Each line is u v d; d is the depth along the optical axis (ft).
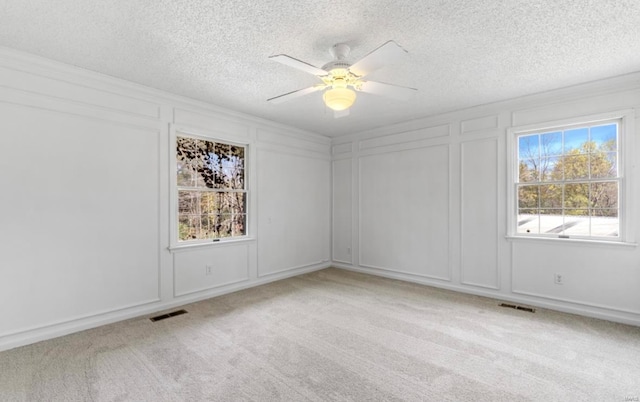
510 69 9.21
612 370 7.08
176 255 11.58
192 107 12.00
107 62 8.81
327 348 8.16
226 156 13.50
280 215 15.58
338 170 17.95
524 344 8.36
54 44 7.81
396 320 10.05
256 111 13.37
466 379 6.76
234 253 13.53
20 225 8.37
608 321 9.93
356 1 6.06
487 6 6.23
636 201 9.71
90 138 9.54
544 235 11.44
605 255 10.16
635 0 6.04
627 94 9.77
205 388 6.44
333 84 7.84
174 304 11.45
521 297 11.75
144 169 10.75
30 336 8.46
